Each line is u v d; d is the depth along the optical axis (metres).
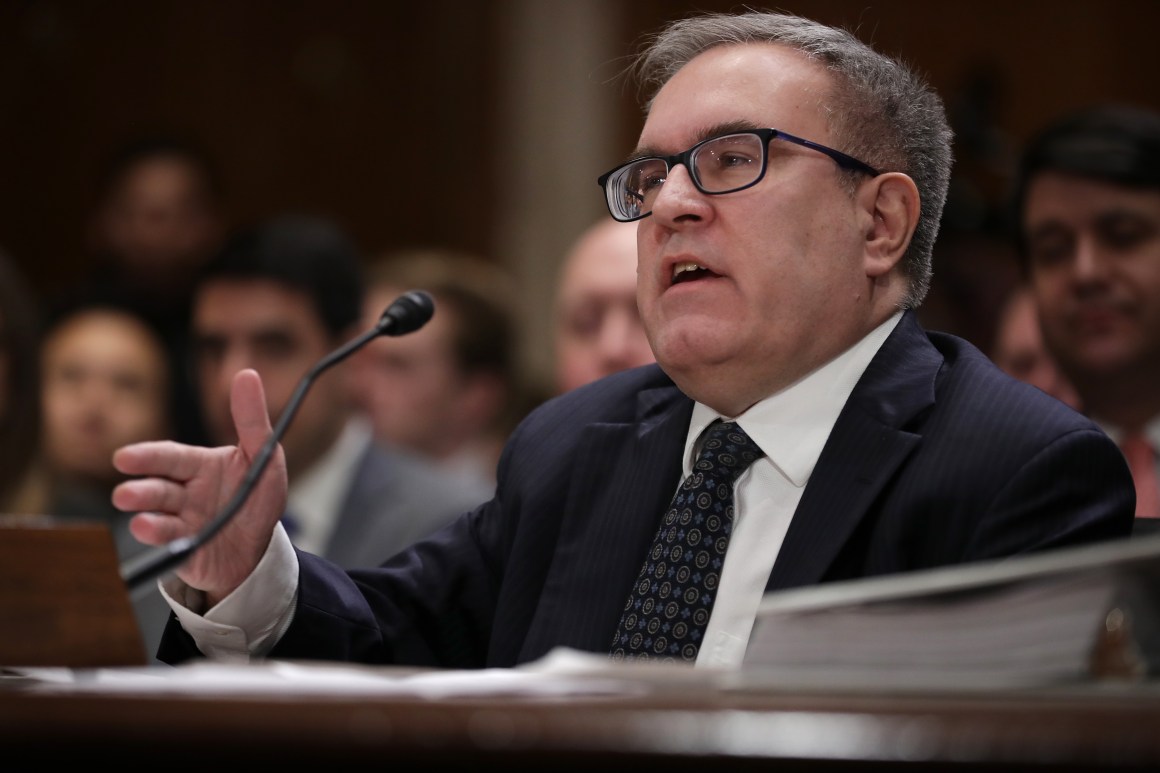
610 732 1.54
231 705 1.67
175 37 12.13
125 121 12.09
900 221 3.40
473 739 1.52
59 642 2.31
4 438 6.87
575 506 3.45
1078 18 10.79
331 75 12.02
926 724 1.56
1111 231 5.39
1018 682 1.98
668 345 3.26
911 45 10.95
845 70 3.42
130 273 9.85
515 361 8.19
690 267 3.31
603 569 3.29
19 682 2.29
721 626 3.09
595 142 11.45
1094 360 5.45
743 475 3.26
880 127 3.41
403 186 11.88
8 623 2.31
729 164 3.31
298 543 6.20
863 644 2.10
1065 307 5.48
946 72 10.89
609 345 6.42
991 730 1.53
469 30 11.80
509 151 11.66
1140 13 10.73
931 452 3.07
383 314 3.28
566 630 3.24
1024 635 2.01
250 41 12.09
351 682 2.05
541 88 11.58
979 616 2.04
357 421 6.56
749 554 3.15
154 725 1.58
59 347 7.77
